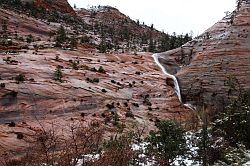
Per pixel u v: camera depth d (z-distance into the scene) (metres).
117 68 41.66
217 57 46.09
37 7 85.12
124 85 36.41
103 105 29.80
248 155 10.75
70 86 30.80
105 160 6.32
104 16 118.88
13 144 19.95
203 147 12.55
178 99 37.59
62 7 93.75
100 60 43.94
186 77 43.19
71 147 6.00
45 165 5.77
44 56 38.69
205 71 43.41
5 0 77.00
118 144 8.73
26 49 42.22
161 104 34.97
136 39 89.56
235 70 41.78
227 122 13.68
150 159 10.59
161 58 52.12
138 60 49.25
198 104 37.84
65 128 23.36
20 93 26.50
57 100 27.61
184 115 33.44
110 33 87.25
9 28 56.03
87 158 6.10
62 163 5.68
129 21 121.25
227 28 55.47
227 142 13.24
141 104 33.38
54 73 32.69
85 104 28.69
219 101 37.00
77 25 84.56
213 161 11.79
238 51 46.31
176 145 12.19
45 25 65.44
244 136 13.39
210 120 18.27
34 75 30.73
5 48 41.00
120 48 67.31
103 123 25.53
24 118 23.92
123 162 6.73
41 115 25.00
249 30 52.41
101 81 35.16
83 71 36.28
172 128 12.74
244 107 14.18
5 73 29.36
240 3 64.56
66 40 57.50
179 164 11.98
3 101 24.92
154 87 38.75
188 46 55.09
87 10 125.12
